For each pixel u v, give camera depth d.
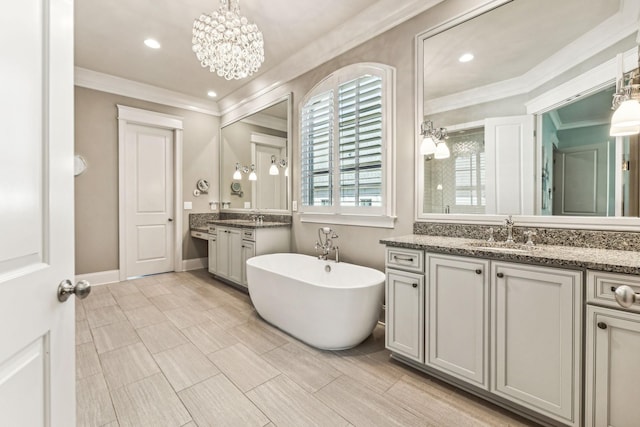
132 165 4.12
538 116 1.81
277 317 2.50
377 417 1.49
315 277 2.96
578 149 1.66
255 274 2.67
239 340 2.33
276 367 1.95
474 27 2.05
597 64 1.60
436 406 1.57
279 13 2.53
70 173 0.83
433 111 2.25
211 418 1.48
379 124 2.57
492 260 1.52
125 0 2.37
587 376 1.26
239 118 4.45
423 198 2.31
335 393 1.68
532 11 1.83
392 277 1.97
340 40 2.82
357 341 2.19
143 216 4.23
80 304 3.12
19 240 0.64
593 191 1.62
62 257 0.79
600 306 1.22
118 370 1.91
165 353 2.12
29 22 0.67
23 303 0.65
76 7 2.45
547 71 1.78
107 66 3.54
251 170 4.21
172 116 4.42
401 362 2.01
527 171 1.85
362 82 2.69
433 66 2.24
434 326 1.75
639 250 1.49
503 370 1.49
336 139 2.93
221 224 3.89
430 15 2.25
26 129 0.66
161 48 3.12
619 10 1.54
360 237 2.77
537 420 1.45
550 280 1.35
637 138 1.49
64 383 0.80
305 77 3.33
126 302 3.19
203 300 3.27
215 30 2.10
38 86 0.70
